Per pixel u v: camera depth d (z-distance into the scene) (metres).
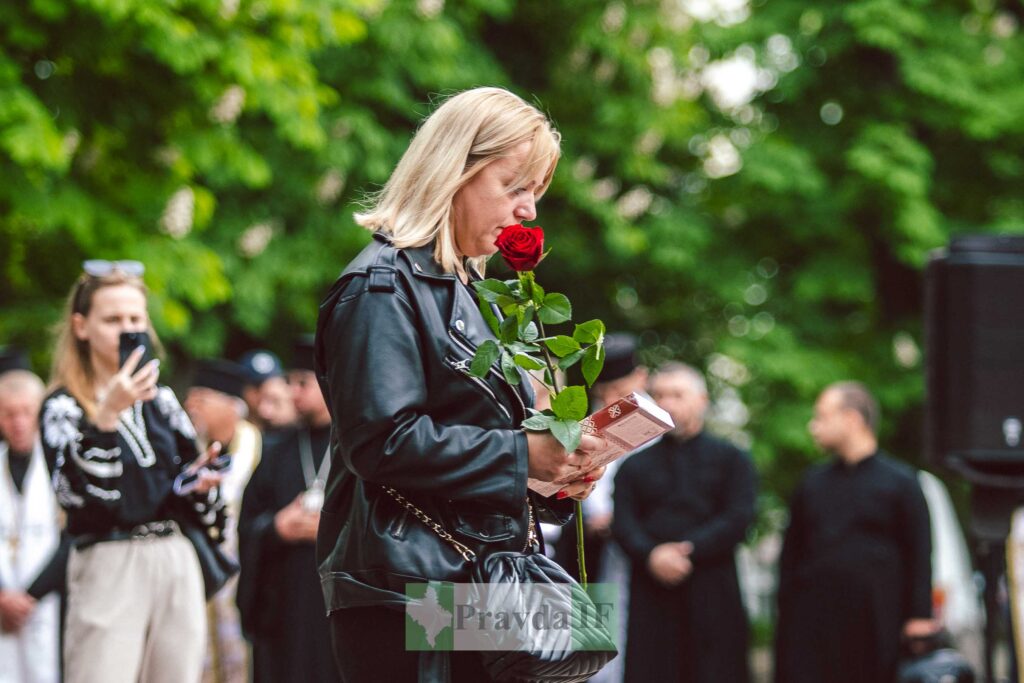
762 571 18.33
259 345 14.27
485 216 3.43
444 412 3.29
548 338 3.41
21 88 8.98
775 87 16.64
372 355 3.18
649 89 15.80
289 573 7.76
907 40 16.31
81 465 5.03
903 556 8.95
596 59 15.80
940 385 6.84
